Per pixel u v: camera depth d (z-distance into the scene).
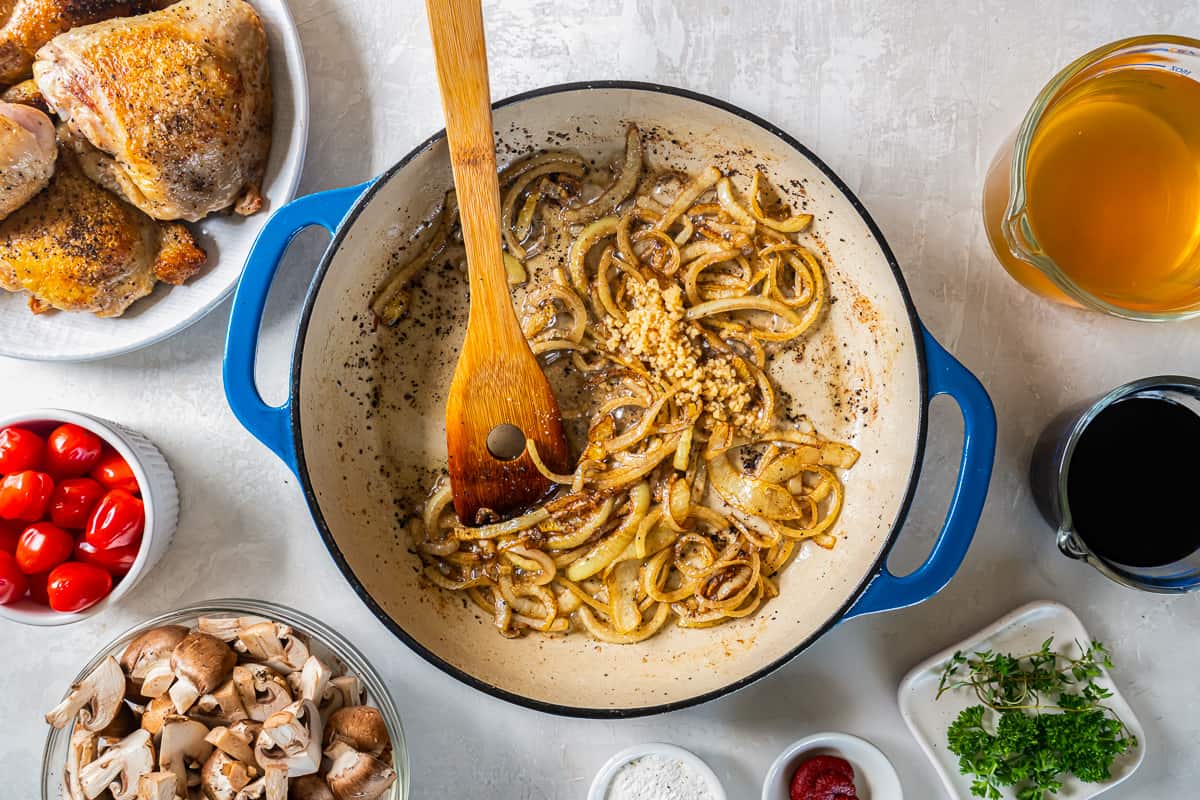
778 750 1.34
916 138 1.33
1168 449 1.25
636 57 1.32
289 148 1.26
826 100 1.33
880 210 1.33
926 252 1.34
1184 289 1.20
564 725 1.33
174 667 1.15
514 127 1.24
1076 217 1.22
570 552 1.29
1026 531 1.35
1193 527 1.24
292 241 1.33
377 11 1.32
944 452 1.35
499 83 1.31
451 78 1.04
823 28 1.32
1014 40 1.33
